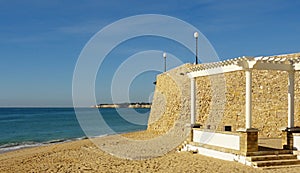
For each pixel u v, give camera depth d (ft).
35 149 84.99
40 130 165.99
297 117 63.72
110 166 49.42
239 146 46.50
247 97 46.42
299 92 63.98
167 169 44.98
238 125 71.72
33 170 48.52
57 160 58.85
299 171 40.45
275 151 45.91
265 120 69.15
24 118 281.33
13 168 51.49
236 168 42.78
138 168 46.83
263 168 42.09
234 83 74.23
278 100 68.18
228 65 50.55
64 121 235.20
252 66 46.09
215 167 44.14
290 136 47.55
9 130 168.04
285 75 67.67
